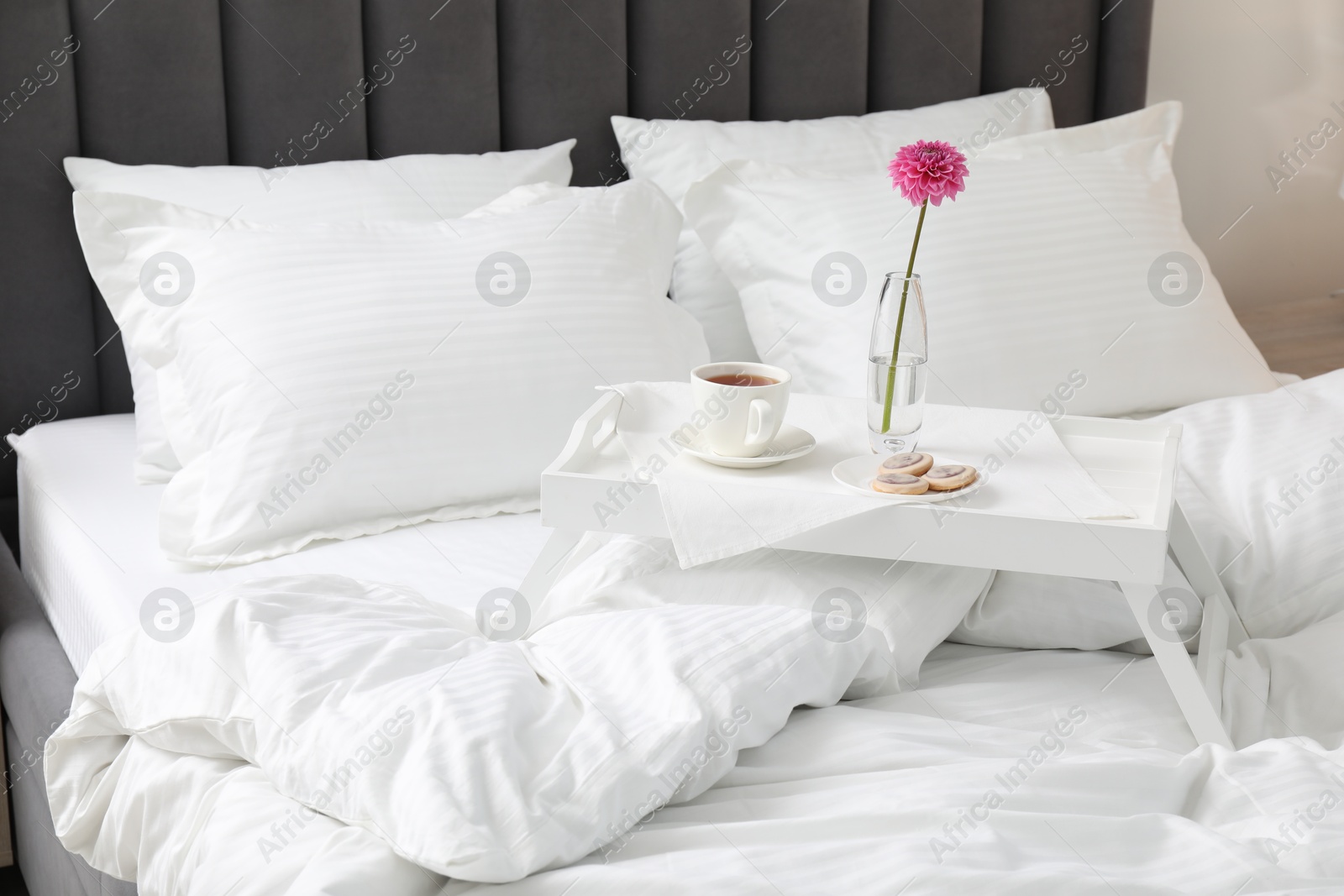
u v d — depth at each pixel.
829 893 0.82
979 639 1.32
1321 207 3.45
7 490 1.99
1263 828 0.94
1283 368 3.01
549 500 1.26
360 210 1.88
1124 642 1.32
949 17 2.42
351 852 0.88
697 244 2.11
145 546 1.55
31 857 1.60
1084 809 0.95
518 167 2.05
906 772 0.98
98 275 1.69
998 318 1.80
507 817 0.86
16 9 1.81
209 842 0.95
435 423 1.57
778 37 2.31
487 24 2.09
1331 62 3.29
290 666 1.04
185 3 1.90
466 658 1.08
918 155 1.24
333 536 1.55
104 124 1.90
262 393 1.52
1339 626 1.29
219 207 1.82
